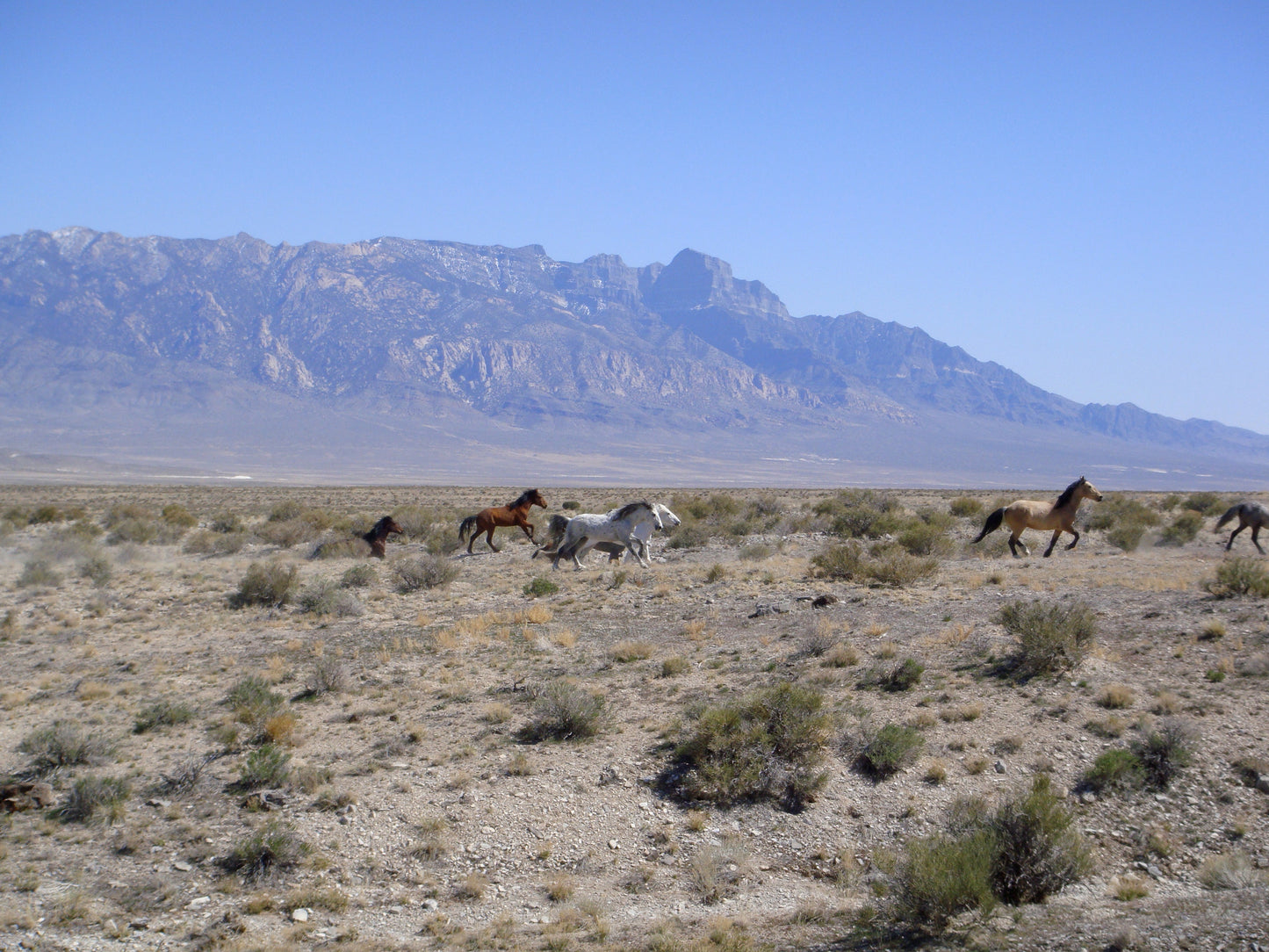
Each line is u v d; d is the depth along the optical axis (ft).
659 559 104.01
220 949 29.60
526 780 41.47
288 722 47.11
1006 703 45.75
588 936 30.04
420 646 64.39
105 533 154.40
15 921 31.24
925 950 27.84
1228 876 31.83
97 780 40.45
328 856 36.06
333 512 191.52
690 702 48.91
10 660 65.31
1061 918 29.37
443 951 29.27
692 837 37.19
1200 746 39.93
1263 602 59.26
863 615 64.54
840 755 41.65
